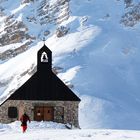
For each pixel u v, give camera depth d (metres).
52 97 73.94
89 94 166.50
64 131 43.56
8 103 74.00
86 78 190.62
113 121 141.12
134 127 139.75
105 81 192.25
